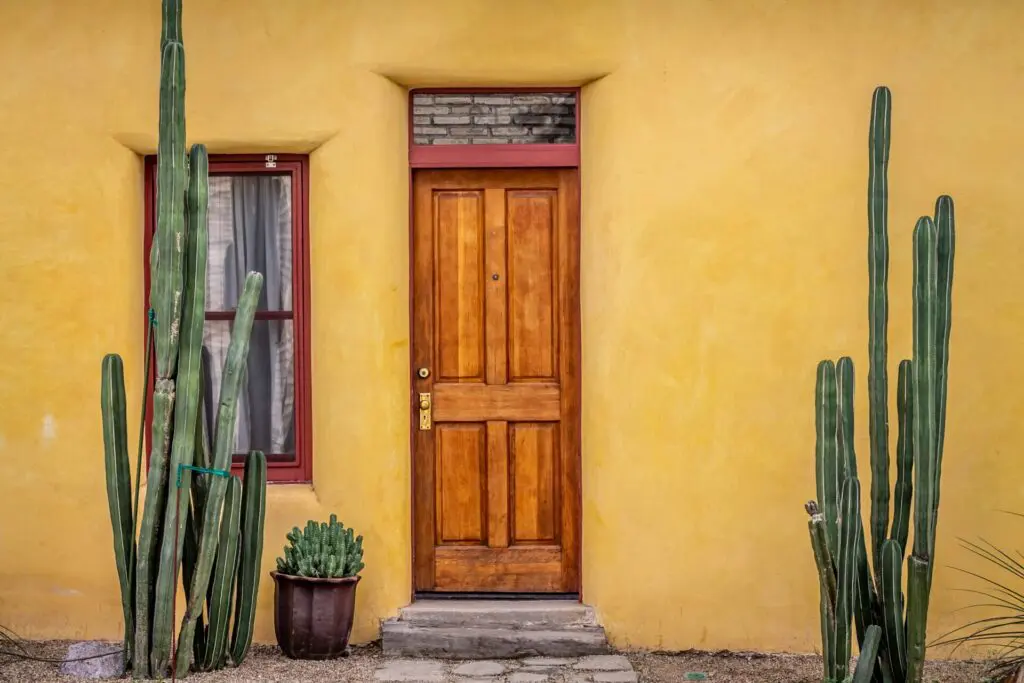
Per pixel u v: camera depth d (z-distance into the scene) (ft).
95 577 21.52
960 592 21.25
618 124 21.39
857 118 21.25
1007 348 21.26
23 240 21.58
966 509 21.27
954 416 21.27
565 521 22.31
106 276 21.53
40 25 21.58
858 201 21.24
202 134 21.50
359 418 21.43
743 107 21.31
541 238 22.31
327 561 20.20
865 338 21.21
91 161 21.53
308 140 21.48
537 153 22.04
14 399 21.58
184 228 18.69
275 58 21.48
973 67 21.26
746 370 21.30
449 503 22.39
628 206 21.34
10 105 21.59
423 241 22.31
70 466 21.54
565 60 21.43
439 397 22.33
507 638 20.98
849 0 21.26
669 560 21.38
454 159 22.04
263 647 21.21
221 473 18.84
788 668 20.52
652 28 21.36
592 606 21.62
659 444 21.34
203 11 21.50
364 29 21.44
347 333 21.43
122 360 20.86
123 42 21.52
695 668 20.54
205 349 22.34
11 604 21.58
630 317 21.34
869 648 16.60
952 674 20.30
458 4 21.43
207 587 19.02
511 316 22.33
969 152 21.26
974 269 21.27
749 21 21.33
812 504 16.99
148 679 18.79
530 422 22.36
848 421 17.39
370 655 20.89
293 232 22.07
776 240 21.26
